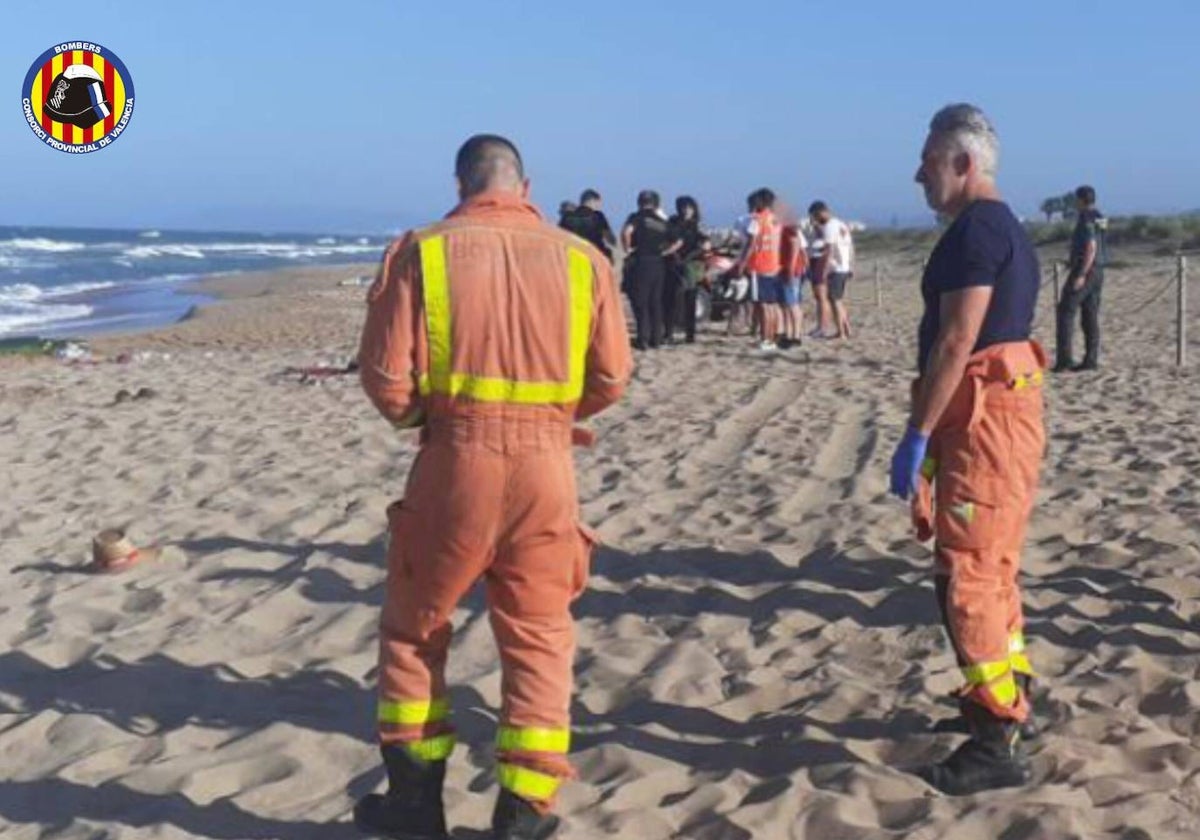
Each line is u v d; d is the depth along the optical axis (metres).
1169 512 7.63
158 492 8.93
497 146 3.85
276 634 6.09
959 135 4.21
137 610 6.46
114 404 12.93
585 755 4.59
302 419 11.68
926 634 5.71
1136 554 6.79
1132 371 14.41
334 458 9.86
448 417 3.66
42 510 8.45
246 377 14.98
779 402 12.27
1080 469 8.81
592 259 3.74
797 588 6.39
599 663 5.49
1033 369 4.22
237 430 11.11
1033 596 6.19
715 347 17.22
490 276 3.63
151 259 91.44
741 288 18.41
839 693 5.07
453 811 4.20
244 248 118.62
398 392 3.63
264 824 4.18
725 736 4.82
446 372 3.62
